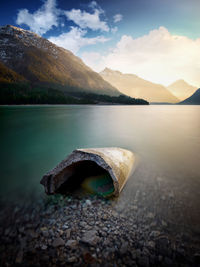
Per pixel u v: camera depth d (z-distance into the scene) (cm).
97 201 386
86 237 277
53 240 272
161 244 268
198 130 1569
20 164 671
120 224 312
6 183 489
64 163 428
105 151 543
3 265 230
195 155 786
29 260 238
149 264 235
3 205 370
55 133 1378
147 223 316
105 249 256
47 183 414
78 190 433
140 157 750
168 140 1121
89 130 1549
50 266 229
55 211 348
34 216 332
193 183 491
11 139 1148
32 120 2433
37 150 878
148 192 434
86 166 561
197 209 361
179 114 4300
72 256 244
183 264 236
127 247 261
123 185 466
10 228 298
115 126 1839
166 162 684
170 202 388
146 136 1261
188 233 292
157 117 3269
